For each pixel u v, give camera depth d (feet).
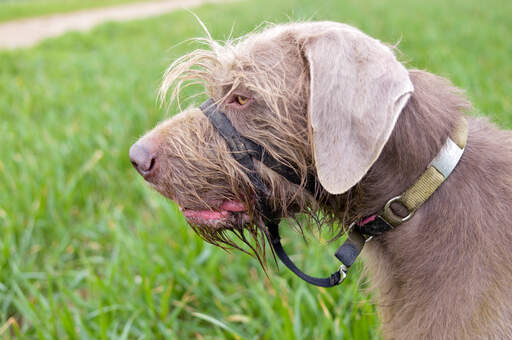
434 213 2.08
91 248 3.62
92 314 2.99
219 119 2.24
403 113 2.07
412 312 2.12
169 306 3.16
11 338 3.08
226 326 2.77
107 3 21.81
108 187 4.23
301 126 2.18
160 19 14.15
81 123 5.26
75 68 7.90
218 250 3.27
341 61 2.01
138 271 3.34
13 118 5.75
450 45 7.62
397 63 1.99
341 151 1.98
